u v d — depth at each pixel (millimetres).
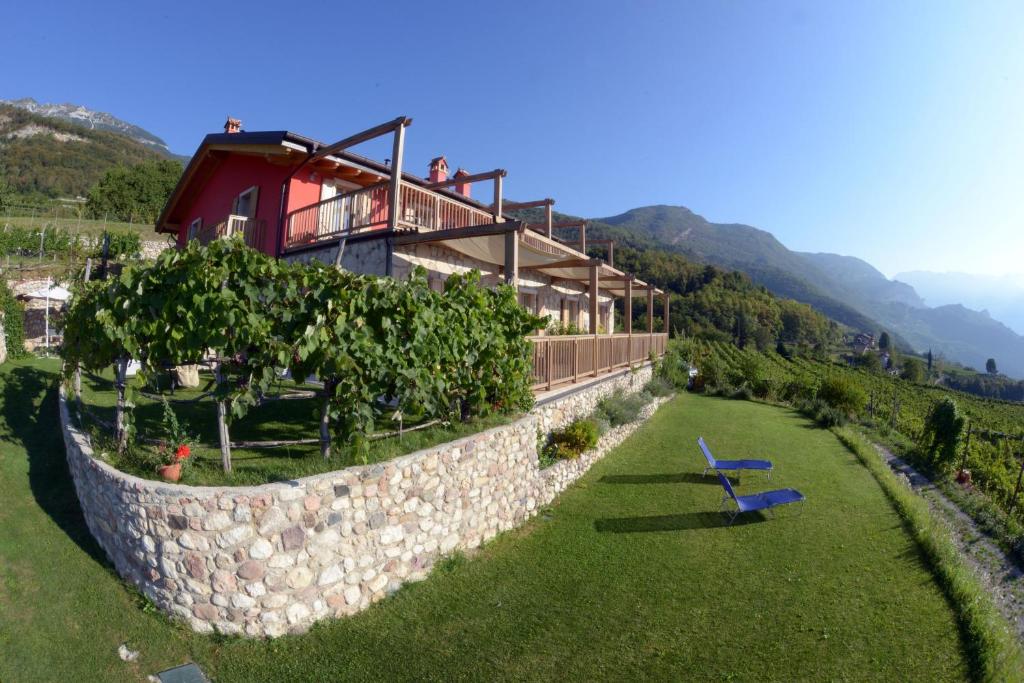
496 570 5574
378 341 5148
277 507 4184
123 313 4805
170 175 50469
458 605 4863
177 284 4637
